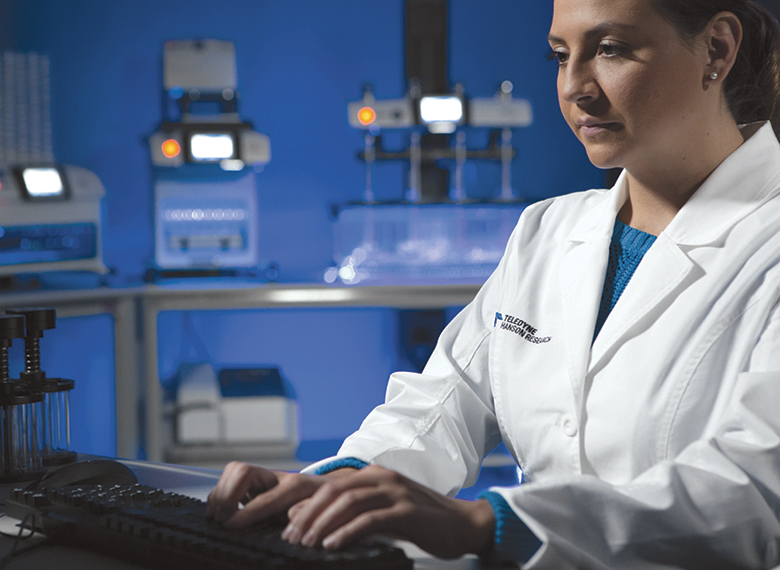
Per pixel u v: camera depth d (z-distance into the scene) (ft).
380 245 9.96
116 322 8.45
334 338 10.89
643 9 2.67
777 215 2.95
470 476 3.59
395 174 10.81
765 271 2.82
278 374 9.77
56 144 10.24
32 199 8.52
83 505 2.77
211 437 8.56
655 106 2.76
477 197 10.78
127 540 2.48
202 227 9.19
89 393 10.32
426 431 3.44
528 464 3.39
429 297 8.77
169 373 10.57
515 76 10.92
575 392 3.14
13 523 2.86
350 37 10.68
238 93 9.82
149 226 10.56
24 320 3.67
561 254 3.57
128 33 10.36
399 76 10.77
